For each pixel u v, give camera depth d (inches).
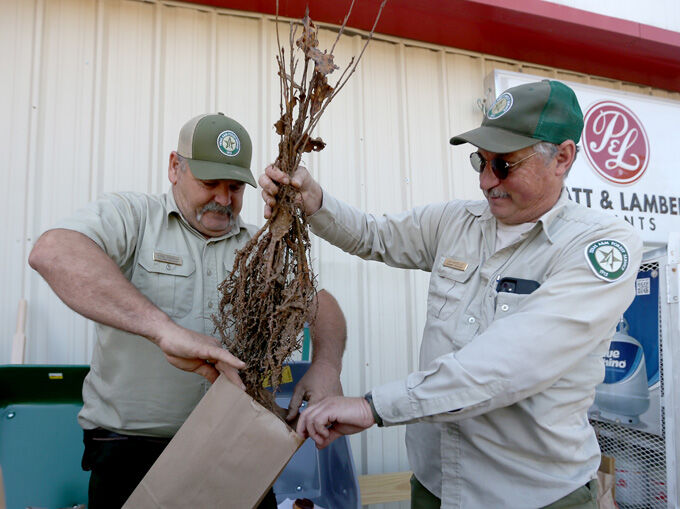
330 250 96.5
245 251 48.1
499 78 112.0
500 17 101.0
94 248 47.5
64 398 73.4
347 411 46.3
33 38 84.8
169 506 40.6
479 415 49.4
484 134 52.2
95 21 88.0
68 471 71.6
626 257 47.5
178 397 54.2
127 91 88.8
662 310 78.0
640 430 81.0
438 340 56.2
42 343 81.2
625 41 110.2
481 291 55.0
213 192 56.7
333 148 99.7
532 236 53.5
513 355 43.8
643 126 124.5
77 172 85.3
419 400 45.3
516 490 48.3
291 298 45.4
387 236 64.9
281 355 44.9
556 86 51.9
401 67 106.7
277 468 40.3
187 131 57.1
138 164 88.4
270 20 97.2
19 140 83.0
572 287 46.4
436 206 64.9
